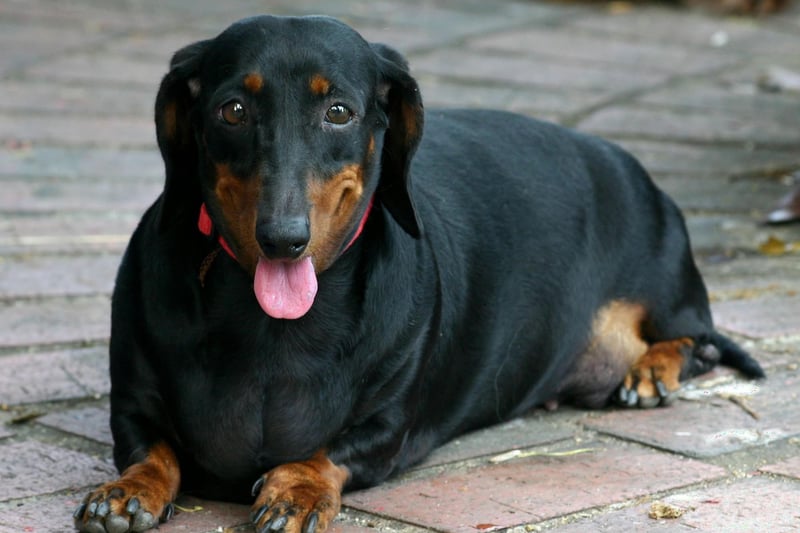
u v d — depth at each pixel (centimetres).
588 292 539
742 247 819
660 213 579
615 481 457
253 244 385
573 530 411
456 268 479
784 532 408
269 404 418
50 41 1276
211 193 402
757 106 1232
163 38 1325
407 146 425
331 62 394
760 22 1631
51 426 506
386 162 433
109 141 980
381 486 451
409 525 415
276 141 385
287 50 390
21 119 1016
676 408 543
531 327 514
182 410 418
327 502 399
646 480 458
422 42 1386
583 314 538
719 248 815
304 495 399
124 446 426
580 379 549
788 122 1177
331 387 421
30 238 762
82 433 499
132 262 434
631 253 559
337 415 424
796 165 1030
